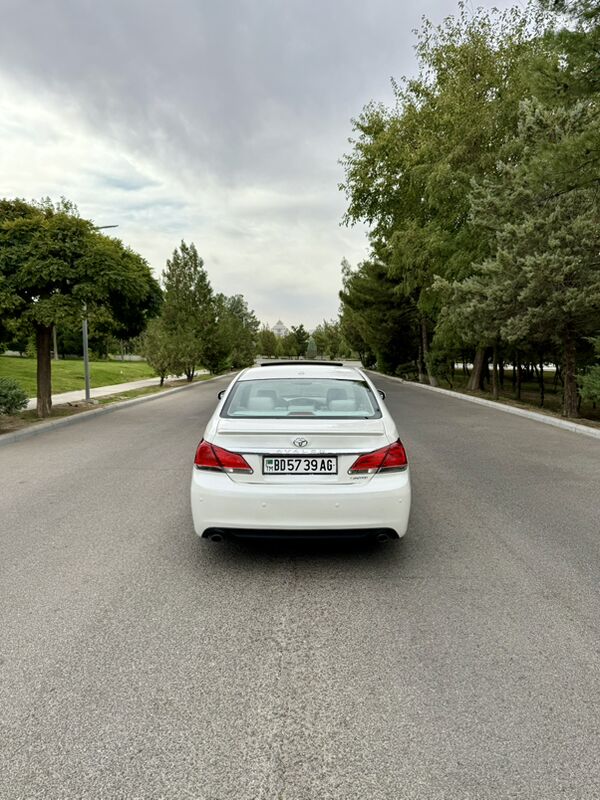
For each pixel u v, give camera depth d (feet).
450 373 91.81
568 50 31.71
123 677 8.52
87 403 56.18
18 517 17.11
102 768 6.67
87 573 12.60
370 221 80.84
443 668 8.71
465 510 17.53
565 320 41.14
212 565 13.04
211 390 81.92
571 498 19.01
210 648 9.35
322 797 6.21
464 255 62.44
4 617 10.49
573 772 6.55
